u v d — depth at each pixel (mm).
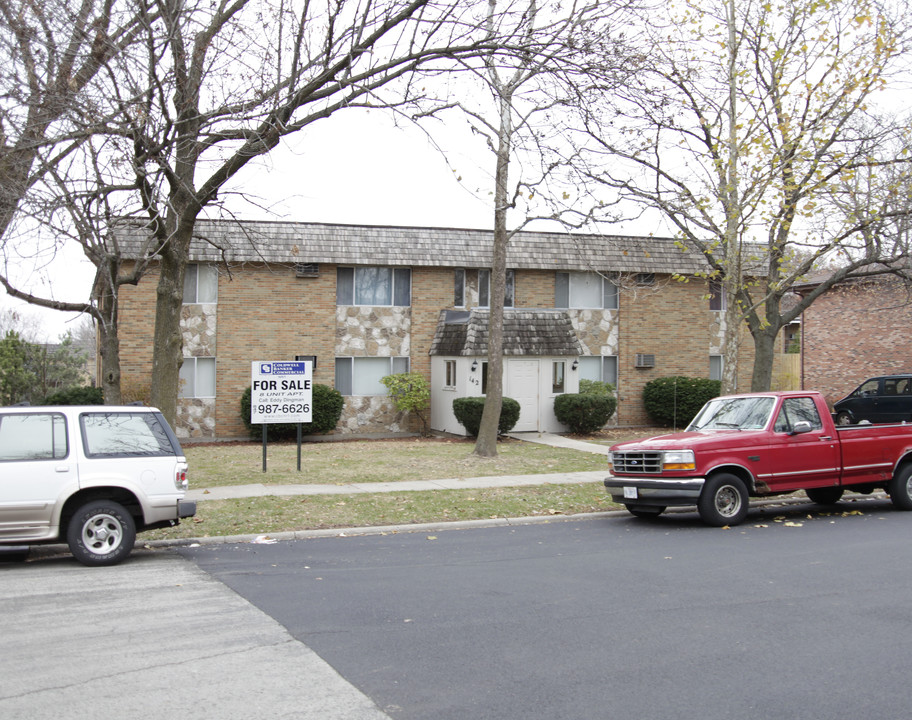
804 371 33250
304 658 6125
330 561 10000
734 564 9523
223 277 25484
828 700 5285
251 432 25078
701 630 6855
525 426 26953
